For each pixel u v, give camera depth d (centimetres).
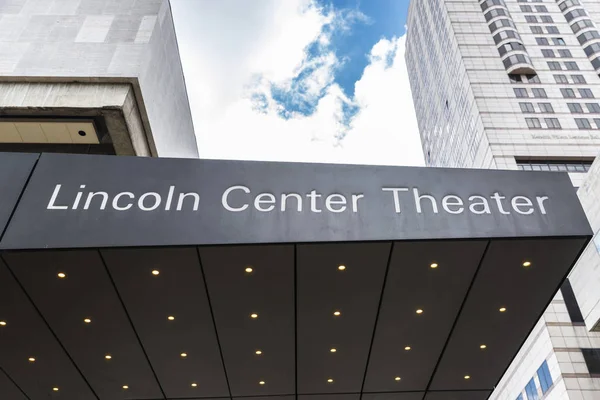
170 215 938
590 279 2569
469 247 952
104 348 1120
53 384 1227
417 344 1170
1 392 1248
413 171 1054
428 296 1045
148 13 1942
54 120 1633
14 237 888
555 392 3584
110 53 1747
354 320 1091
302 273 975
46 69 1670
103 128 1700
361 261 960
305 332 1115
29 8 1925
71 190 967
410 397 1345
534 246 962
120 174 1001
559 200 1012
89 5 1958
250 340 1125
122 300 1002
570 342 3691
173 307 1027
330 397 1333
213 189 988
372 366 1229
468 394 1342
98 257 905
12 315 1016
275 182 1012
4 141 1716
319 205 977
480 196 1011
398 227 948
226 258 930
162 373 1206
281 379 1254
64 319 1036
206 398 1310
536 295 1056
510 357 1221
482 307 1078
